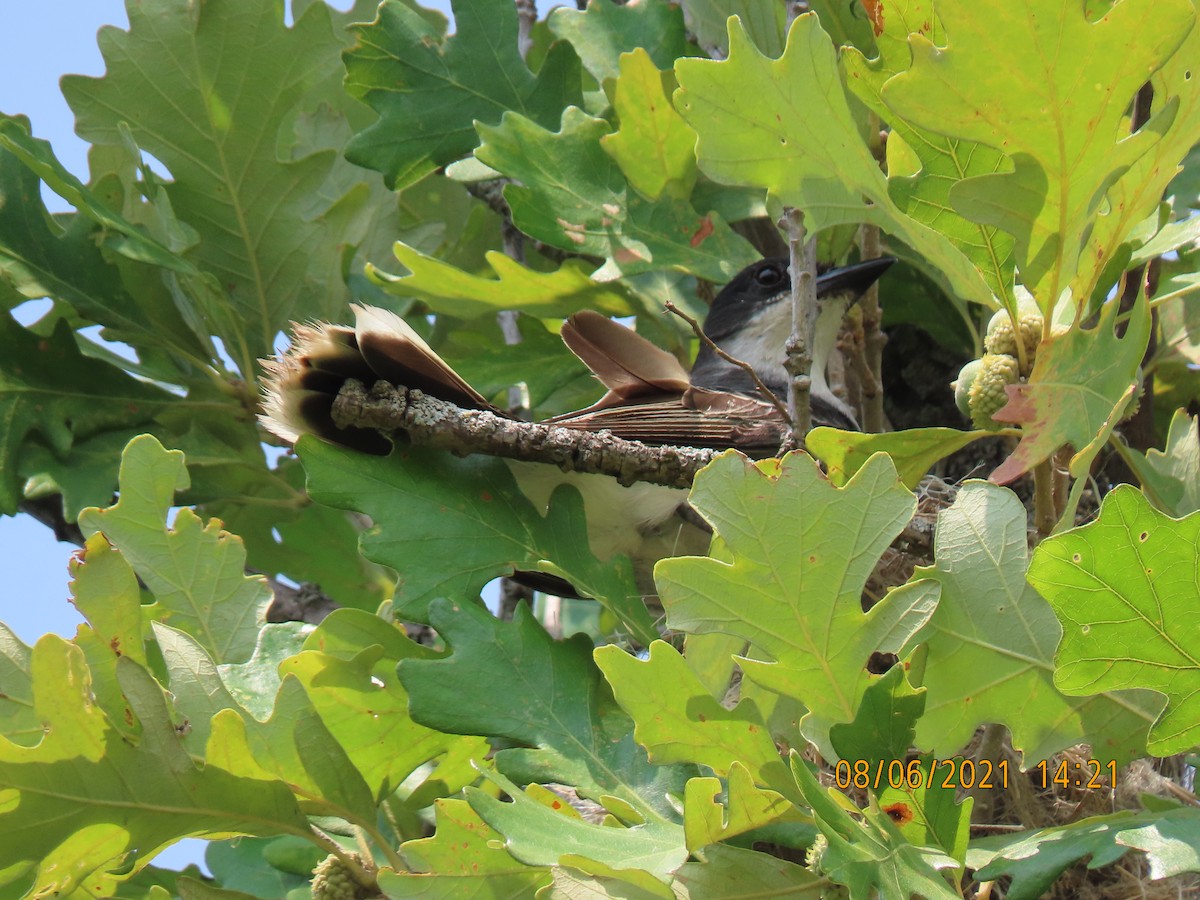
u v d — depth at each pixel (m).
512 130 3.98
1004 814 3.24
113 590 2.47
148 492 2.89
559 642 2.66
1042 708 2.46
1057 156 2.33
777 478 2.25
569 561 2.92
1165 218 3.12
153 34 4.15
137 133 4.16
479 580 2.83
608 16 4.43
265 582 2.91
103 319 4.00
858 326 4.29
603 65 4.34
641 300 4.30
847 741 2.22
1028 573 2.06
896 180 2.71
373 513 2.88
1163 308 4.12
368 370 2.98
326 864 2.65
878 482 2.24
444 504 2.91
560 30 4.41
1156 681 2.09
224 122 4.18
